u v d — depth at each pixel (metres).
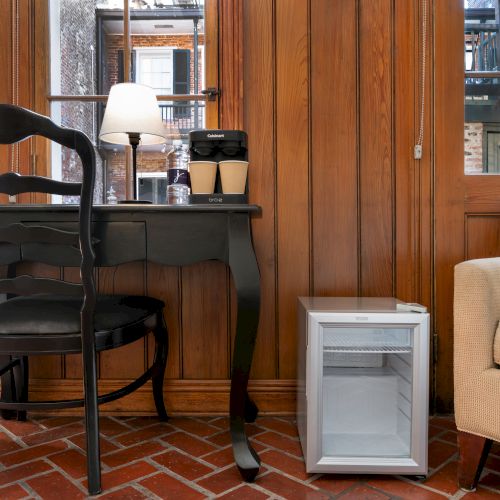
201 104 1.88
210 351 1.81
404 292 1.80
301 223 1.80
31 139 1.85
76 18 1.95
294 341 1.80
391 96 1.80
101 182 1.97
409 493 1.22
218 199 1.57
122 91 1.64
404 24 1.80
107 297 1.50
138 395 1.79
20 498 1.18
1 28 1.85
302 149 1.80
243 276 1.29
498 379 1.16
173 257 1.30
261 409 1.79
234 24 1.79
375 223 1.80
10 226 1.15
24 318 1.16
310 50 1.81
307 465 1.28
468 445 1.22
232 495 1.20
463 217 1.80
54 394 1.80
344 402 1.41
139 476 1.30
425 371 1.28
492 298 1.23
